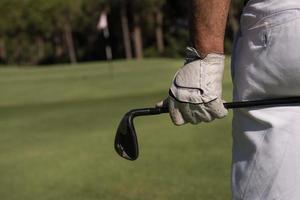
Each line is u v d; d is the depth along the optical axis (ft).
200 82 6.28
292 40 6.15
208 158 25.31
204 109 6.33
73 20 239.71
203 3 6.21
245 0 6.74
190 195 20.13
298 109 6.27
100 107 54.03
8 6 237.86
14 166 27.27
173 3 224.33
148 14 228.02
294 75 6.18
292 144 6.14
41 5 236.84
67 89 82.89
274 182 6.18
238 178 6.57
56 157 28.66
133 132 6.77
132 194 21.01
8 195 22.13
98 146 30.96
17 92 83.05
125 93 70.95
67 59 261.24
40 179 24.38
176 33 227.40
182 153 26.71
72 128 39.99
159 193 20.76
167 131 32.65
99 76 102.63
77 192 21.97
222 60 6.35
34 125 43.11
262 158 6.27
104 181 23.13
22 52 264.31
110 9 237.66
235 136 6.73
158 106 6.73
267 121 6.30
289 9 6.20
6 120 47.75
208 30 6.23
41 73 128.77
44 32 245.45
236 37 6.88
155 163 25.16
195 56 6.33
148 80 86.63
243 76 6.55
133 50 248.11
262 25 6.33
